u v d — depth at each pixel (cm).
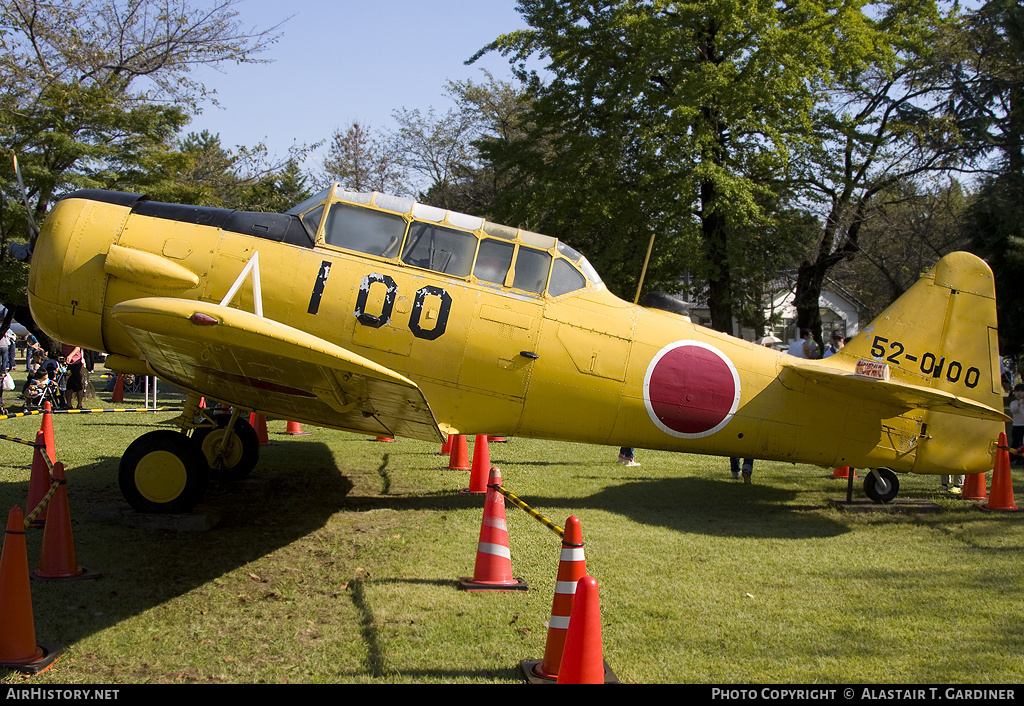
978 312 754
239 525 609
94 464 813
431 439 672
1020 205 1995
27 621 355
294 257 630
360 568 510
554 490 796
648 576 516
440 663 366
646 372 701
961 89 2012
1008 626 433
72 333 634
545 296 679
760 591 490
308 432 1168
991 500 755
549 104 1841
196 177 2969
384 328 637
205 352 519
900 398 692
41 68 1694
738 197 1666
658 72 1747
